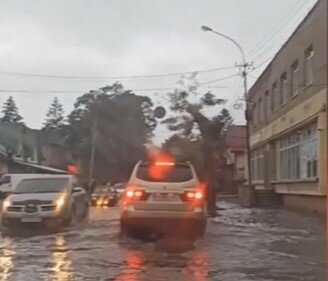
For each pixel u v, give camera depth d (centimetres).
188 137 4853
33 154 7238
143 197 1541
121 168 6906
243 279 1037
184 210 1533
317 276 1070
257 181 4638
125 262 1205
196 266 1161
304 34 2955
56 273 1089
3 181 4425
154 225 1534
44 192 1975
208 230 1853
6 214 1878
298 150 3225
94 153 6656
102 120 7012
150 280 1023
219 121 3544
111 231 1808
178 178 1566
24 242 1550
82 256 1287
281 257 1282
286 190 3509
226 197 5225
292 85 3272
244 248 1422
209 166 2920
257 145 4519
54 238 1636
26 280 1024
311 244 1507
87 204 2292
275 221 2267
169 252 1345
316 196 2820
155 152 5753
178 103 4938
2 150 6294
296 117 3108
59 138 8062
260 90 4425
